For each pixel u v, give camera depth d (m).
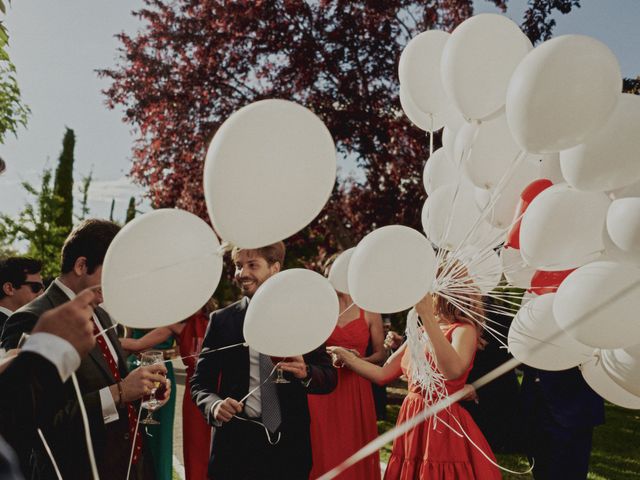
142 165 9.80
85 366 2.18
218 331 2.93
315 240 9.72
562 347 2.03
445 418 2.77
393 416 7.33
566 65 1.62
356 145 8.61
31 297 3.72
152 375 2.20
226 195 1.53
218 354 2.90
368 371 3.31
